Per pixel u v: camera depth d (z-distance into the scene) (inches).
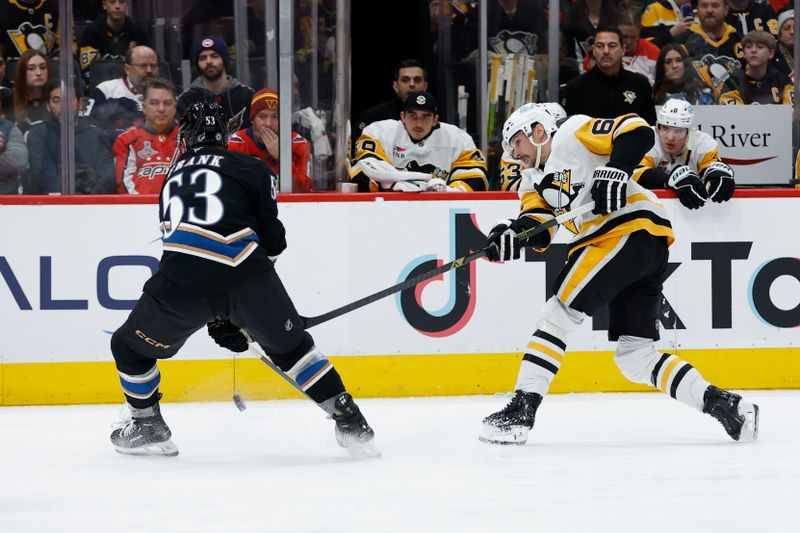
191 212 473.1
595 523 386.9
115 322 652.1
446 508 409.1
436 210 660.1
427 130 725.3
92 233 647.8
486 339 667.4
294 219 655.1
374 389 662.5
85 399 653.3
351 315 659.4
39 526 390.3
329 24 703.1
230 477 464.4
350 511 405.1
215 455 515.2
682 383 540.7
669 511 402.9
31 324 647.8
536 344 539.2
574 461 491.5
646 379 554.9
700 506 409.4
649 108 754.8
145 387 502.9
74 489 445.7
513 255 536.4
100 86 693.9
